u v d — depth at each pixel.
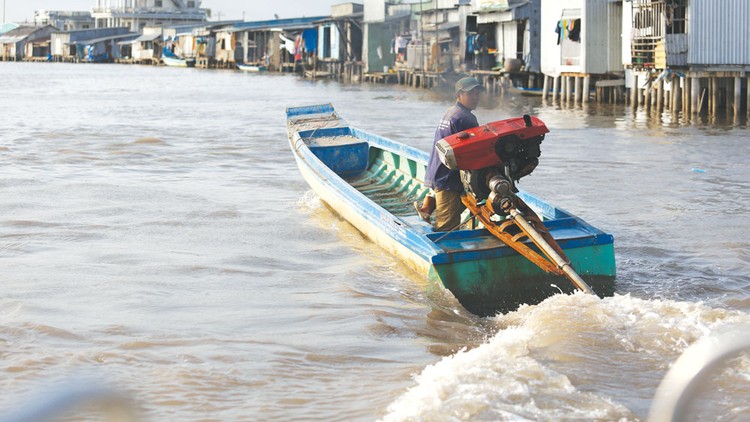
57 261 8.98
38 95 42.34
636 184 14.24
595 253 7.61
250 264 9.00
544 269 7.09
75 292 7.79
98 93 44.94
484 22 39.75
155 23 134.88
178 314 7.14
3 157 17.59
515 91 38.72
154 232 10.55
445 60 45.56
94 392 1.92
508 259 7.45
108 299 7.57
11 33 143.12
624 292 7.76
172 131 23.98
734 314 6.36
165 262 9.00
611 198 12.90
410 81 50.59
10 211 11.71
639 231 10.46
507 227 7.71
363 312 7.16
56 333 6.48
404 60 51.25
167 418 4.91
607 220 11.19
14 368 5.71
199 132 23.80
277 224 11.10
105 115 29.84
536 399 4.82
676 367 2.28
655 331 6.03
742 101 30.09
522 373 5.20
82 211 11.82
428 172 8.55
